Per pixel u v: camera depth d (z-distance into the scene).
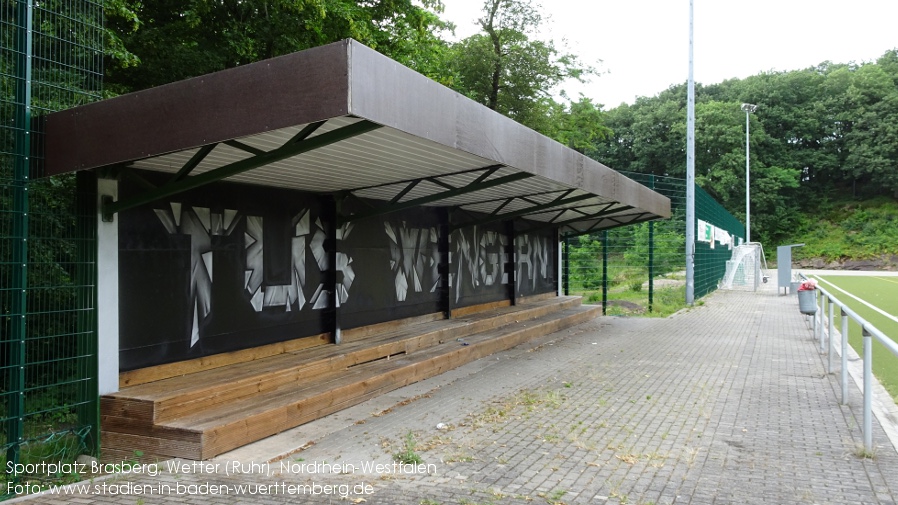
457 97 5.50
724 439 5.69
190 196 6.64
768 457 5.16
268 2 12.09
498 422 6.35
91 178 5.49
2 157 4.95
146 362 6.10
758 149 67.88
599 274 22.89
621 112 73.38
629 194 11.70
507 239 15.22
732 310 18.52
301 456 5.31
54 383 5.35
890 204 65.00
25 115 5.02
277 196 7.93
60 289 5.51
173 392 5.62
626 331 13.80
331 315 8.80
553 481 4.61
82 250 5.47
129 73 11.53
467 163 7.05
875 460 5.06
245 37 11.74
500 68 27.09
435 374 8.88
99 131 4.94
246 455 5.30
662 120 68.75
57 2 5.45
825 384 8.12
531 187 9.73
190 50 11.37
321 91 4.09
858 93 68.81
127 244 5.93
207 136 4.48
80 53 5.63
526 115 28.09
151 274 6.16
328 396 6.68
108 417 5.45
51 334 5.43
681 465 4.97
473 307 13.38
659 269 23.91
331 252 8.84
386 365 8.25
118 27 10.91
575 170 8.70
